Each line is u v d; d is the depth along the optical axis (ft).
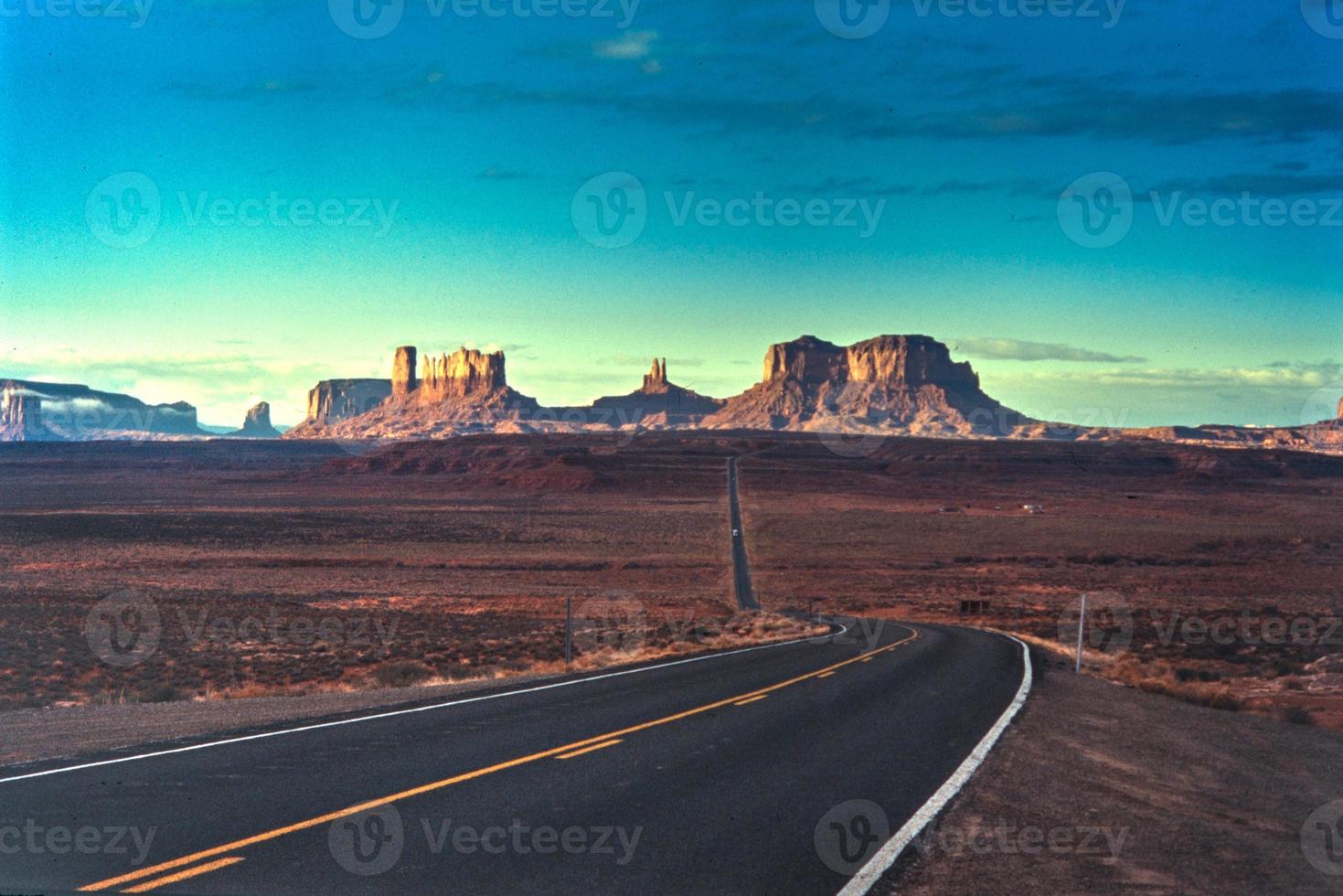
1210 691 77.41
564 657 115.03
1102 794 35.68
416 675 95.09
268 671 110.73
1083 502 586.45
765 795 33.76
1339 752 48.52
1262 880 26.27
